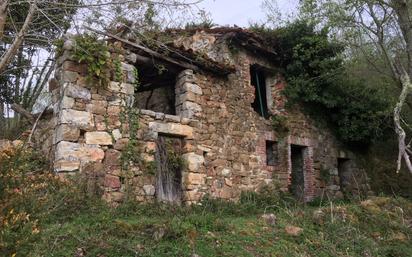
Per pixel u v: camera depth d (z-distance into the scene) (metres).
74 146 7.79
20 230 3.64
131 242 5.94
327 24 12.03
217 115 10.44
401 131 7.70
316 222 8.18
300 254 6.71
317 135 13.09
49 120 8.69
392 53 12.42
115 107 8.48
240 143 10.81
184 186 9.38
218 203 9.40
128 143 8.48
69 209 6.85
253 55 12.01
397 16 10.85
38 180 6.74
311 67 12.70
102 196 7.80
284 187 11.52
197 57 9.85
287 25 12.59
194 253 5.95
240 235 7.00
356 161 14.24
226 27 11.13
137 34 7.39
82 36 7.97
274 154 11.88
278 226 7.77
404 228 8.57
